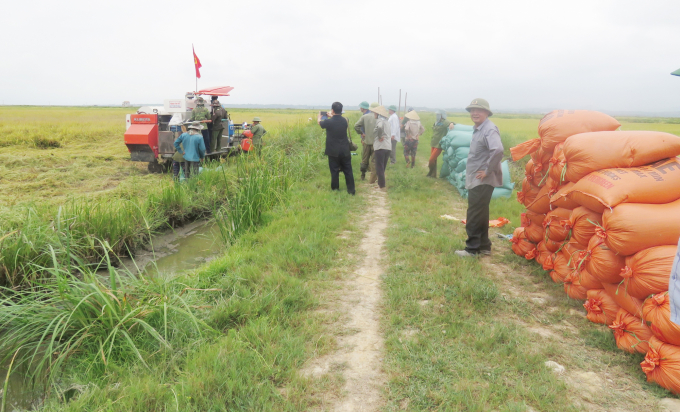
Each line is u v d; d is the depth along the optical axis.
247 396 2.38
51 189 8.30
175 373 2.66
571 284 3.74
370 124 9.17
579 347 2.99
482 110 4.49
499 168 4.56
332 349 2.94
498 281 4.16
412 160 11.74
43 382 2.80
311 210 6.57
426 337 3.05
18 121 23.11
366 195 8.09
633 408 2.34
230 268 4.31
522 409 2.26
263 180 7.17
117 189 7.82
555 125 4.09
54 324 3.21
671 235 2.73
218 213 6.44
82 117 30.20
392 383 2.54
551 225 4.08
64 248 4.40
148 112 10.62
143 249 5.70
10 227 4.56
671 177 3.03
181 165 8.58
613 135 3.40
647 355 2.61
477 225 4.68
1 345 3.21
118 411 2.24
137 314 3.14
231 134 12.72
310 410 2.32
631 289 2.83
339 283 4.09
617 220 2.90
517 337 3.04
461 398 2.35
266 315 3.37
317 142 12.98
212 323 3.25
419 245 5.01
